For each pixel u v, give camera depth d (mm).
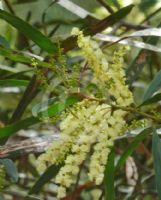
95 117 469
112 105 476
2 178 541
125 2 639
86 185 704
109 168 523
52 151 480
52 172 585
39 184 589
